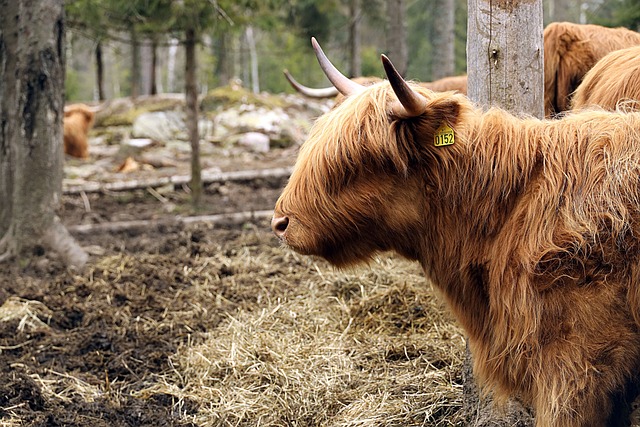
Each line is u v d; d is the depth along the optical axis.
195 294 6.04
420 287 5.55
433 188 2.92
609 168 2.68
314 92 5.21
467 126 2.86
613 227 2.59
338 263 3.08
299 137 16.95
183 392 4.53
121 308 5.77
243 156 15.46
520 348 2.78
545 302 2.70
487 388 3.14
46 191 7.21
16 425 4.01
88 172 13.52
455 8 26.98
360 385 4.33
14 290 6.34
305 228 2.92
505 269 2.81
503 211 2.87
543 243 2.71
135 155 15.29
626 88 4.02
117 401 4.42
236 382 4.52
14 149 7.42
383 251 3.10
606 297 2.61
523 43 3.45
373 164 2.84
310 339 4.99
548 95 6.29
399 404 4.02
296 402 4.20
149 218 9.74
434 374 4.26
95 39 9.85
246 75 33.06
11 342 5.22
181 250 7.47
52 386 4.57
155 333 5.36
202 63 29.36
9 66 7.36
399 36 13.98
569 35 6.15
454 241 2.97
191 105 10.09
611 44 6.14
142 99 19.09
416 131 2.80
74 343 5.22
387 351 4.68
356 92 3.06
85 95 38.47
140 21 9.62
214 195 11.38
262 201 10.79
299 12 15.61
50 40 7.12
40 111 7.15
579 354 2.65
